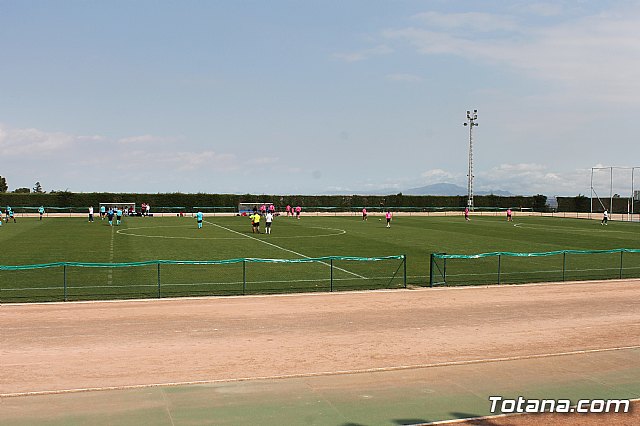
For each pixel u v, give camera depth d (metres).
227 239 44.66
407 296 21.81
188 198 95.12
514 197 110.12
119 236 46.88
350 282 24.70
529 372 12.76
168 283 23.75
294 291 22.48
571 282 25.42
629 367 13.16
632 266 31.09
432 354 14.23
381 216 88.00
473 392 11.44
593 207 107.62
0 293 21.23
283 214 93.25
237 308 19.23
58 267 28.06
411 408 10.56
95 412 10.21
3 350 14.12
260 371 12.73
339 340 15.44
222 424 9.77
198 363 13.26
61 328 16.28
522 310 19.56
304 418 10.05
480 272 28.25
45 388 11.47
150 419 9.92
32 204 88.75
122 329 16.27
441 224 67.44
